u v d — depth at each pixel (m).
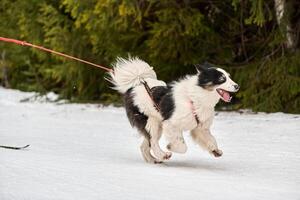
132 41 19.89
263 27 18.53
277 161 9.45
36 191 6.92
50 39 20.88
